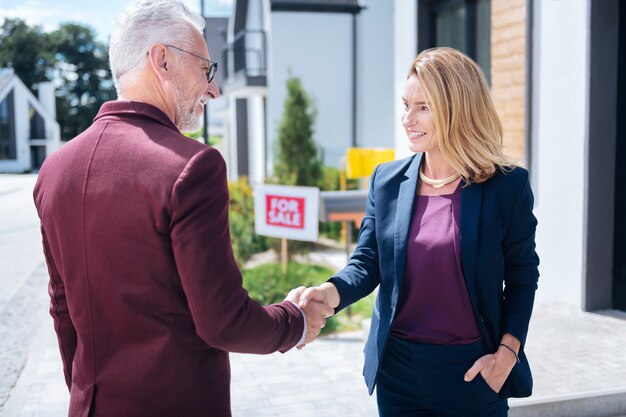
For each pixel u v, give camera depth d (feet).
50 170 5.15
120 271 4.73
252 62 54.80
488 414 6.37
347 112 46.98
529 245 6.43
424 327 6.45
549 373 12.13
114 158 4.81
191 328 4.85
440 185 6.51
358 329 18.78
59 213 4.94
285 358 15.97
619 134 16.07
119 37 5.17
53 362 16.14
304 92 41.24
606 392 11.21
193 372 4.87
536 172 18.02
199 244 4.54
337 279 6.64
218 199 4.69
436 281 6.33
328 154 46.93
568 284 16.99
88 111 273.54
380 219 6.74
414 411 6.63
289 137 40.98
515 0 19.86
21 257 34.37
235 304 4.67
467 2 22.56
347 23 46.44
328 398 13.25
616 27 15.90
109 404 4.86
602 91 15.90
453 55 6.41
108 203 4.72
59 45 277.03
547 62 17.26
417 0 23.80
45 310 22.36
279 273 23.86
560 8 16.71
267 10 46.42
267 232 21.11
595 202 16.10
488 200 6.24
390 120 47.55
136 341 4.80
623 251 16.08
